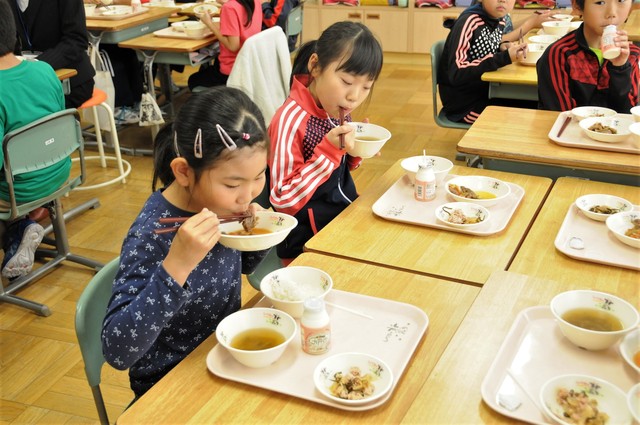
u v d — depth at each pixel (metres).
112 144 4.36
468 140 2.22
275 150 1.86
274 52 3.70
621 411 1.02
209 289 1.37
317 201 2.00
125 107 4.62
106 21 4.11
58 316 2.67
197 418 1.06
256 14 4.04
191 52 3.97
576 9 2.66
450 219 1.71
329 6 6.40
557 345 1.21
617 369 1.14
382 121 4.83
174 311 1.15
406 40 6.32
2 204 2.61
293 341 1.24
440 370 1.15
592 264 1.51
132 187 3.83
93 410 2.16
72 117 2.70
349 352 1.21
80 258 3.01
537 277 1.44
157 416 1.07
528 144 2.17
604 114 2.37
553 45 2.76
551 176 2.17
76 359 2.41
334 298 1.37
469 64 3.40
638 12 4.26
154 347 1.36
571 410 1.02
